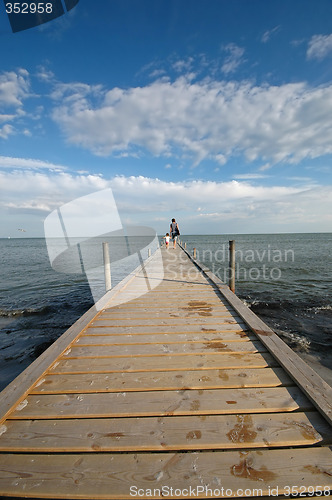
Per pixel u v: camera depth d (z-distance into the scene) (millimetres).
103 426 1575
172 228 15359
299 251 27031
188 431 1521
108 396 1864
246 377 2080
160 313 3752
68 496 1184
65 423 1605
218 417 1639
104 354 2506
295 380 1965
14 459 1368
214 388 1941
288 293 8547
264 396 1832
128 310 3906
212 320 3432
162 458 1355
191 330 3090
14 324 5996
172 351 2549
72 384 2006
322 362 4004
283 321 5891
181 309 3936
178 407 1727
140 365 2291
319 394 1764
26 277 11914
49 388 1950
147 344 2725
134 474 1272
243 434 1490
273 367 2234
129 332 3057
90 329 3164
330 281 10578
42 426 1582
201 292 5004
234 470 1280
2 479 1265
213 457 1354
